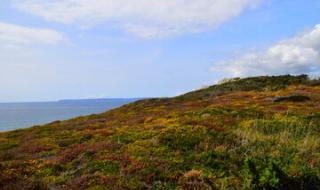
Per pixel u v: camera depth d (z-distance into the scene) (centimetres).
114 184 1441
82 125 3622
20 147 2575
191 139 2047
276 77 6216
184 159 1733
